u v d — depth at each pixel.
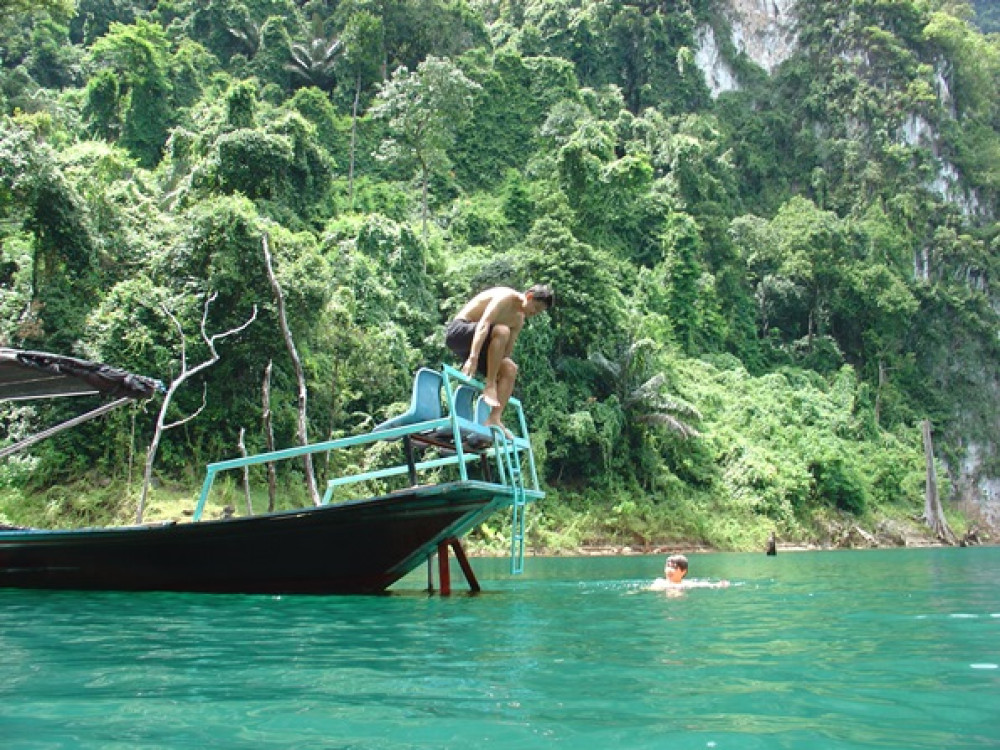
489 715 2.95
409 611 6.46
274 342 23.11
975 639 4.94
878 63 71.06
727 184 61.59
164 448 22.27
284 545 7.84
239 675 3.79
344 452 24.84
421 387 7.60
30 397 7.19
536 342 31.70
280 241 23.95
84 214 23.25
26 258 24.22
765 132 68.88
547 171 49.66
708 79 71.06
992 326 59.69
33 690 3.48
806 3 74.69
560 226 35.28
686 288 45.81
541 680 3.60
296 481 23.78
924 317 58.44
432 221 43.88
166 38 54.47
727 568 15.34
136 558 8.30
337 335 25.44
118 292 22.48
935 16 74.94
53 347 21.66
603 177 44.66
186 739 2.68
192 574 8.26
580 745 2.57
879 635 5.12
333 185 44.19
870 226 60.47
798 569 14.77
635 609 6.70
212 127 36.88
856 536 36.75
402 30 57.69
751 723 2.83
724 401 41.31
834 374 51.38
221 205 23.52
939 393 56.28
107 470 21.69
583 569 15.27
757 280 56.47
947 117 70.69
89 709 3.12
